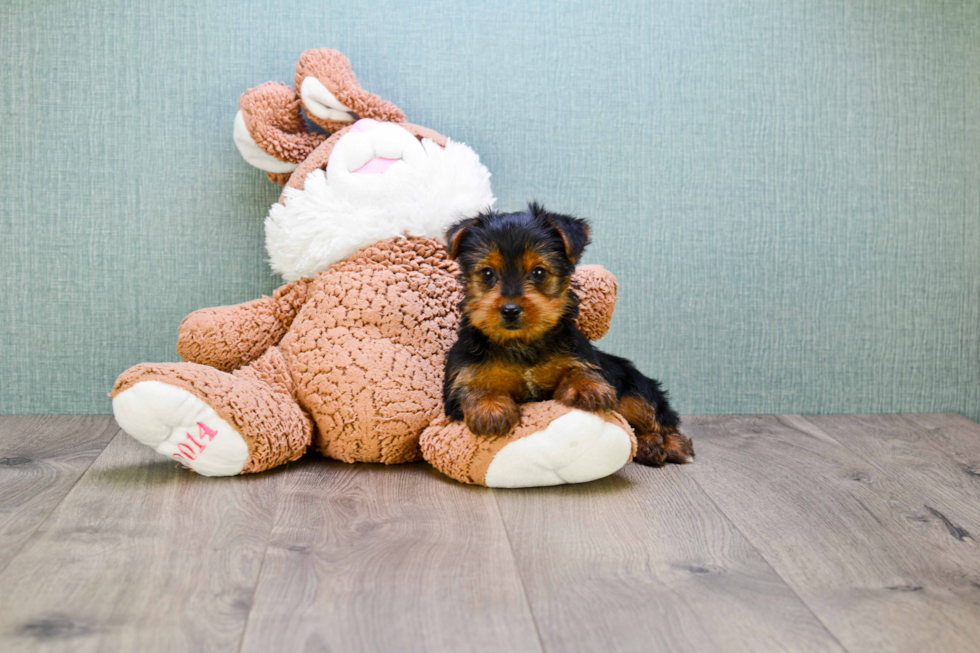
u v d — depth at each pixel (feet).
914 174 8.54
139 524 5.28
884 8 8.35
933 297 8.68
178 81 7.98
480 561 4.77
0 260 8.06
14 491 5.90
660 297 8.45
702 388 8.59
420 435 6.51
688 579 4.57
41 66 7.88
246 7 7.95
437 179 7.13
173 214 8.13
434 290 7.02
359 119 7.54
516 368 6.10
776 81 8.34
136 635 3.89
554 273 5.97
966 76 8.46
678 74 8.27
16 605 4.16
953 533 5.33
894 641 3.92
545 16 8.14
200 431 6.00
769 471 6.64
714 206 8.40
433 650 3.81
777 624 4.07
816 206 8.48
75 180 8.02
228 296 8.25
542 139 8.24
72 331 8.20
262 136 7.39
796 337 8.61
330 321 6.78
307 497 5.85
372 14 8.03
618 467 6.05
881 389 8.75
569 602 4.27
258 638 3.88
